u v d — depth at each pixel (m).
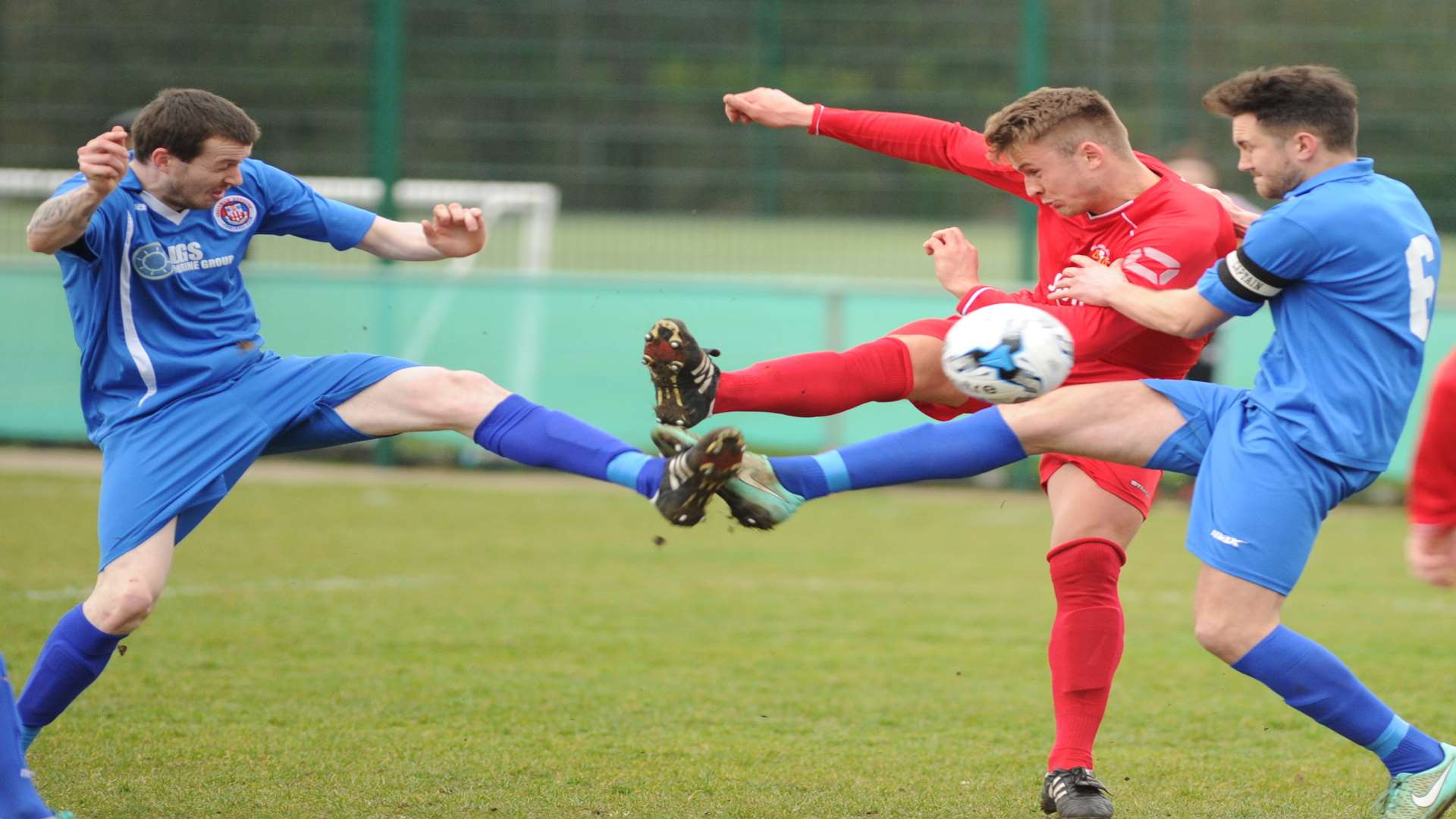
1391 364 14.01
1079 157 15.56
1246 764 18.38
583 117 48.91
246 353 15.77
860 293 42.72
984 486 45.25
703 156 48.91
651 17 48.72
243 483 42.19
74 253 14.79
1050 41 47.03
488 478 44.69
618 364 43.66
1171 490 44.03
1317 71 14.30
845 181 48.56
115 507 15.06
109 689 20.81
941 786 17.14
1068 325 15.42
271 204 16.23
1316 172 14.23
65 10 48.75
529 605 27.41
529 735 18.94
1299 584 31.25
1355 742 14.70
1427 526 14.87
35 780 16.45
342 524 36.19
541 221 49.00
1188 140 46.62
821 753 18.44
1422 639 25.70
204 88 48.59
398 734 18.80
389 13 47.62
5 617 24.95
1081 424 14.91
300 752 17.86
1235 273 14.09
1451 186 46.19
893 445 15.00
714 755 18.22
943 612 27.59
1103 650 16.38
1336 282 13.89
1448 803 14.48
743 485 14.38
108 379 15.48
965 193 48.19
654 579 30.30
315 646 23.77
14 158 48.91
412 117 49.03
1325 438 13.95
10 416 44.56
